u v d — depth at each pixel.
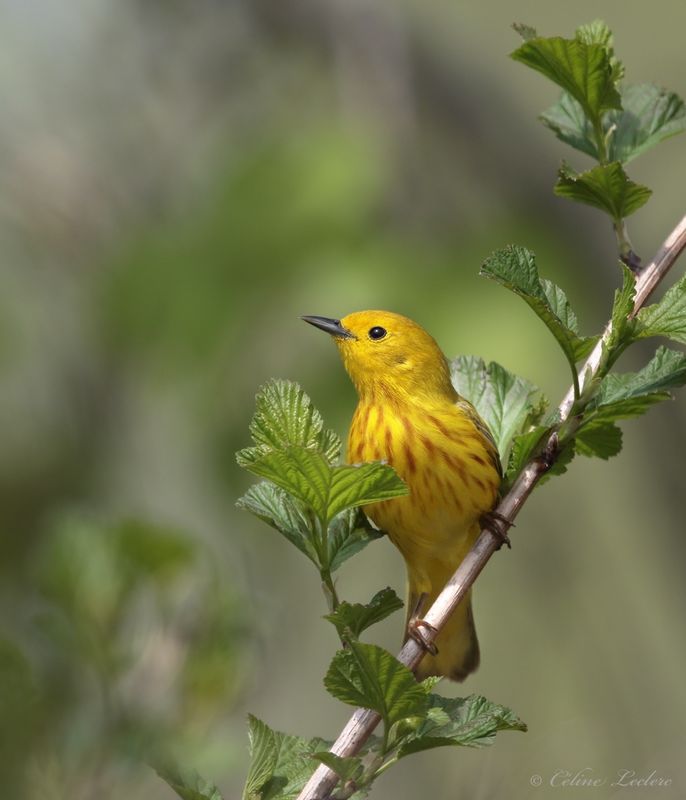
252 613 8.23
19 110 15.42
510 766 10.78
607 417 6.69
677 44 16.64
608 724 12.92
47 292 15.07
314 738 6.45
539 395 7.94
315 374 11.03
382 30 13.23
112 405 14.74
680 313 6.45
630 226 13.70
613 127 7.34
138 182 14.98
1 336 14.76
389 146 11.84
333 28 13.34
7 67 15.52
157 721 7.62
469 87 13.52
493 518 8.98
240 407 11.18
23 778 7.27
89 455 14.58
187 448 13.47
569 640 13.96
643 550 15.46
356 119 11.64
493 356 10.14
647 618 15.11
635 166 15.23
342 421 10.91
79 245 14.84
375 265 10.48
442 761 11.76
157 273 10.99
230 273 10.78
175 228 11.27
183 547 8.18
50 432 14.63
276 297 10.68
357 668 5.76
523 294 6.34
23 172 15.00
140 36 15.60
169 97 15.27
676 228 6.89
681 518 14.55
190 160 14.66
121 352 11.59
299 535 6.50
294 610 13.33
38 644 7.84
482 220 11.59
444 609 6.61
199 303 10.84
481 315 10.28
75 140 15.27
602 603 14.60
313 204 10.70
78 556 8.03
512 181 13.34
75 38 16.00
